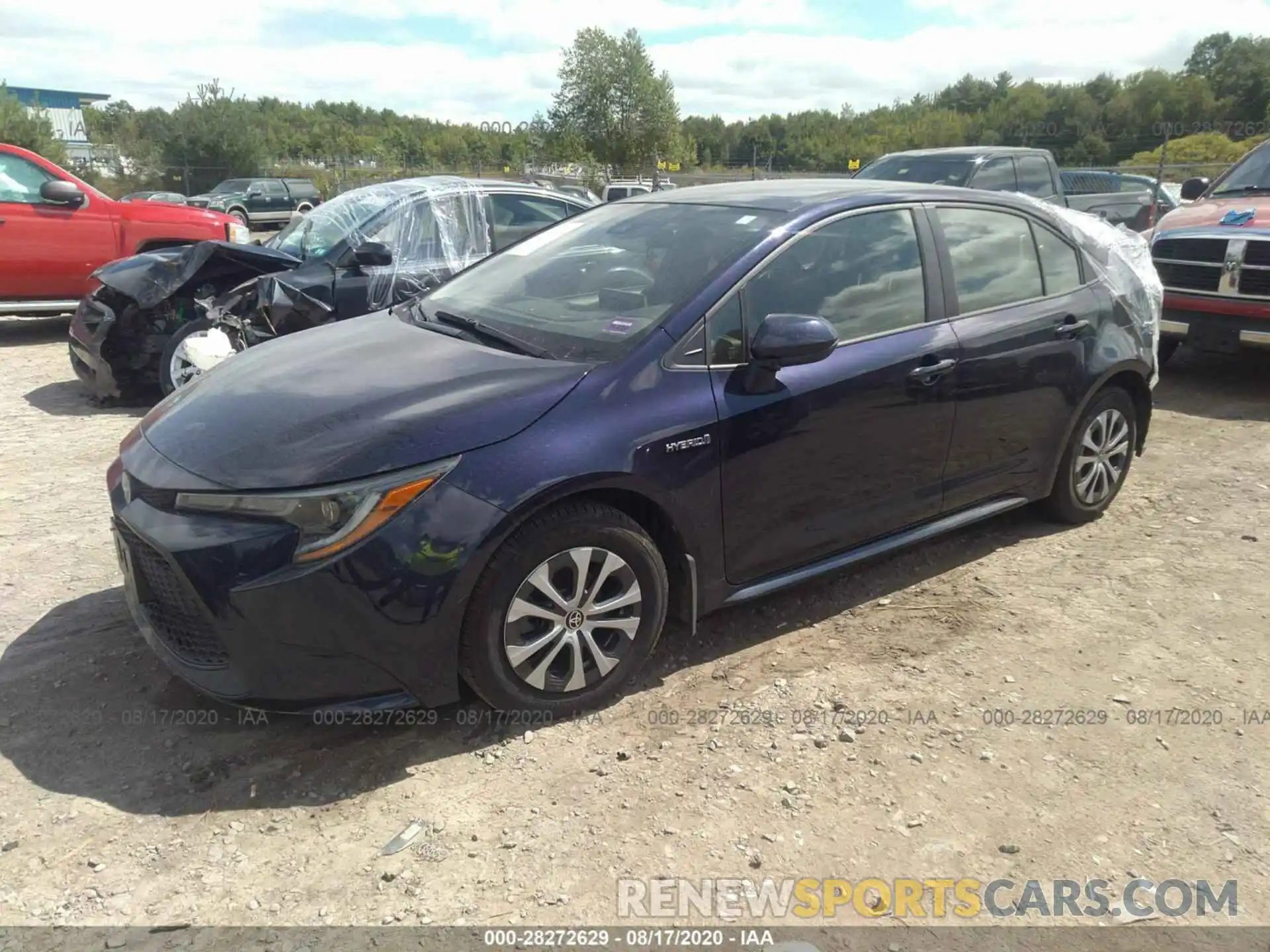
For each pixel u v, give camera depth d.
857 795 2.76
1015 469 4.30
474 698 3.18
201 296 6.86
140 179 37.03
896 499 3.82
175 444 2.99
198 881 2.41
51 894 2.36
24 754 2.88
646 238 3.79
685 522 3.17
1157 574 4.25
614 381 3.07
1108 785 2.82
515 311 3.65
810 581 3.88
